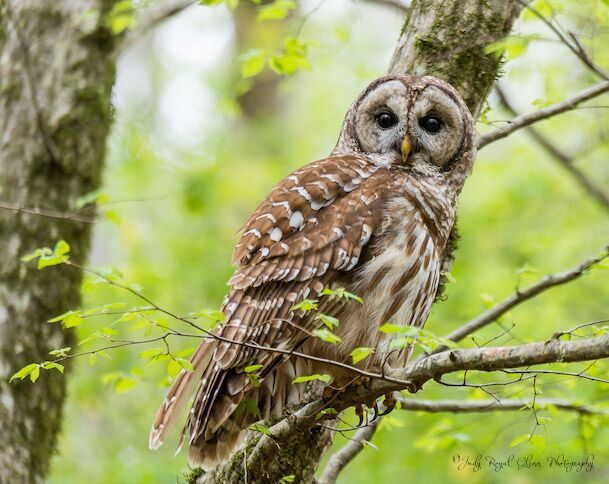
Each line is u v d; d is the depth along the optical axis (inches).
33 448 472.1
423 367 295.6
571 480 668.1
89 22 510.9
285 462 350.0
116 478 718.5
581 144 748.6
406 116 391.2
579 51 370.0
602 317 666.8
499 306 412.5
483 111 407.2
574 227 757.3
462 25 387.5
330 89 945.5
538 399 402.3
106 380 375.2
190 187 790.5
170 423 346.0
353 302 351.6
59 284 485.4
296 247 352.5
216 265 792.3
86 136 504.4
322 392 353.7
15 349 472.7
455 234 402.9
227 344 340.2
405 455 667.4
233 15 977.5
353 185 368.8
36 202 488.1
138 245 801.6
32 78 494.9
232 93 855.7
